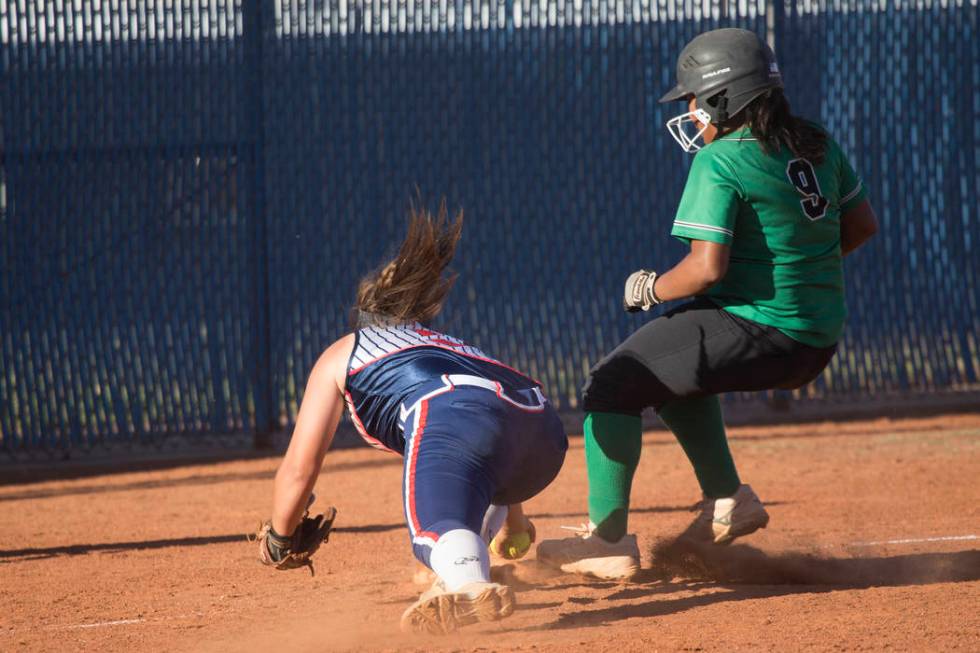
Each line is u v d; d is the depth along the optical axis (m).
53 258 35.12
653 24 37.22
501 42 36.88
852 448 31.34
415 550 12.27
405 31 36.47
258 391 35.91
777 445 32.38
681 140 16.42
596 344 37.41
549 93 37.06
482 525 13.94
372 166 36.50
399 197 36.62
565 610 14.84
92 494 29.14
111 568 19.52
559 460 13.78
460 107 36.78
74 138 35.09
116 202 35.34
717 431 16.91
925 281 38.19
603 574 16.14
